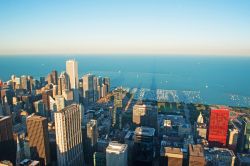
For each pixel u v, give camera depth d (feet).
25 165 617.21
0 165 581.53
